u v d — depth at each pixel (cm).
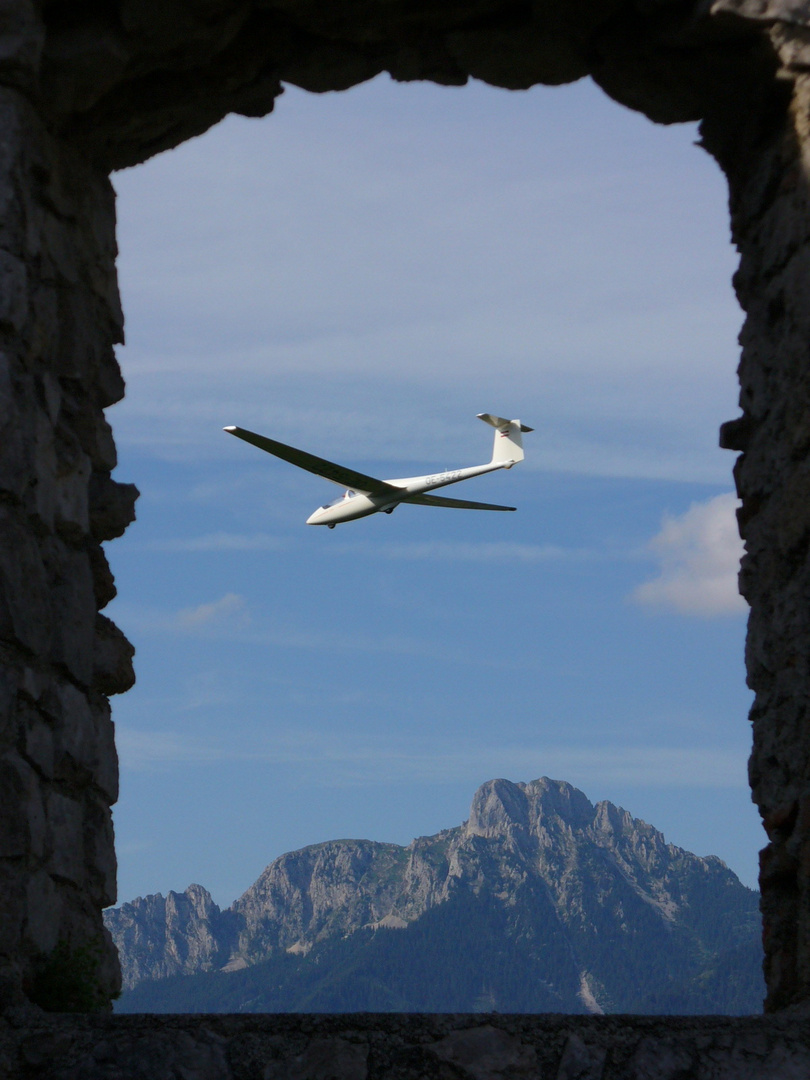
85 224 1216
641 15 1162
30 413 1026
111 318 1262
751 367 1174
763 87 1166
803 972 956
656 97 1236
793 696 1033
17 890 919
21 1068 806
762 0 1082
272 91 1260
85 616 1122
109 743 1175
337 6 1152
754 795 1116
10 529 976
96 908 1092
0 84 1059
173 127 1267
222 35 1127
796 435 1048
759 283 1178
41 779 998
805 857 973
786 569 1076
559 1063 776
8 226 1027
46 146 1129
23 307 1023
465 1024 802
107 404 1237
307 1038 798
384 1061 783
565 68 1241
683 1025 807
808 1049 789
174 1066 786
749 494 1164
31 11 1055
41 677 1017
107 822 1138
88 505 1168
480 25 1192
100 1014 862
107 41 1085
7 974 884
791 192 1104
